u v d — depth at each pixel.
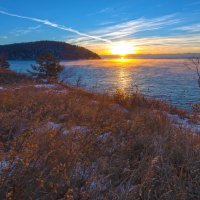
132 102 12.41
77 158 3.84
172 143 5.07
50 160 3.54
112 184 3.76
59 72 29.62
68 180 3.27
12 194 2.95
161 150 4.64
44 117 6.49
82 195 3.31
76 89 14.03
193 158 4.50
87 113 7.42
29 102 8.25
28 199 3.06
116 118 6.86
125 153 4.79
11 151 3.38
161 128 6.25
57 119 6.74
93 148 4.32
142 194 3.52
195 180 3.88
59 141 4.18
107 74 72.56
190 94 29.78
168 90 34.44
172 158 4.55
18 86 14.09
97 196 3.37
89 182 3.50
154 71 90.69
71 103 8.73
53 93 10.66
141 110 9.87
